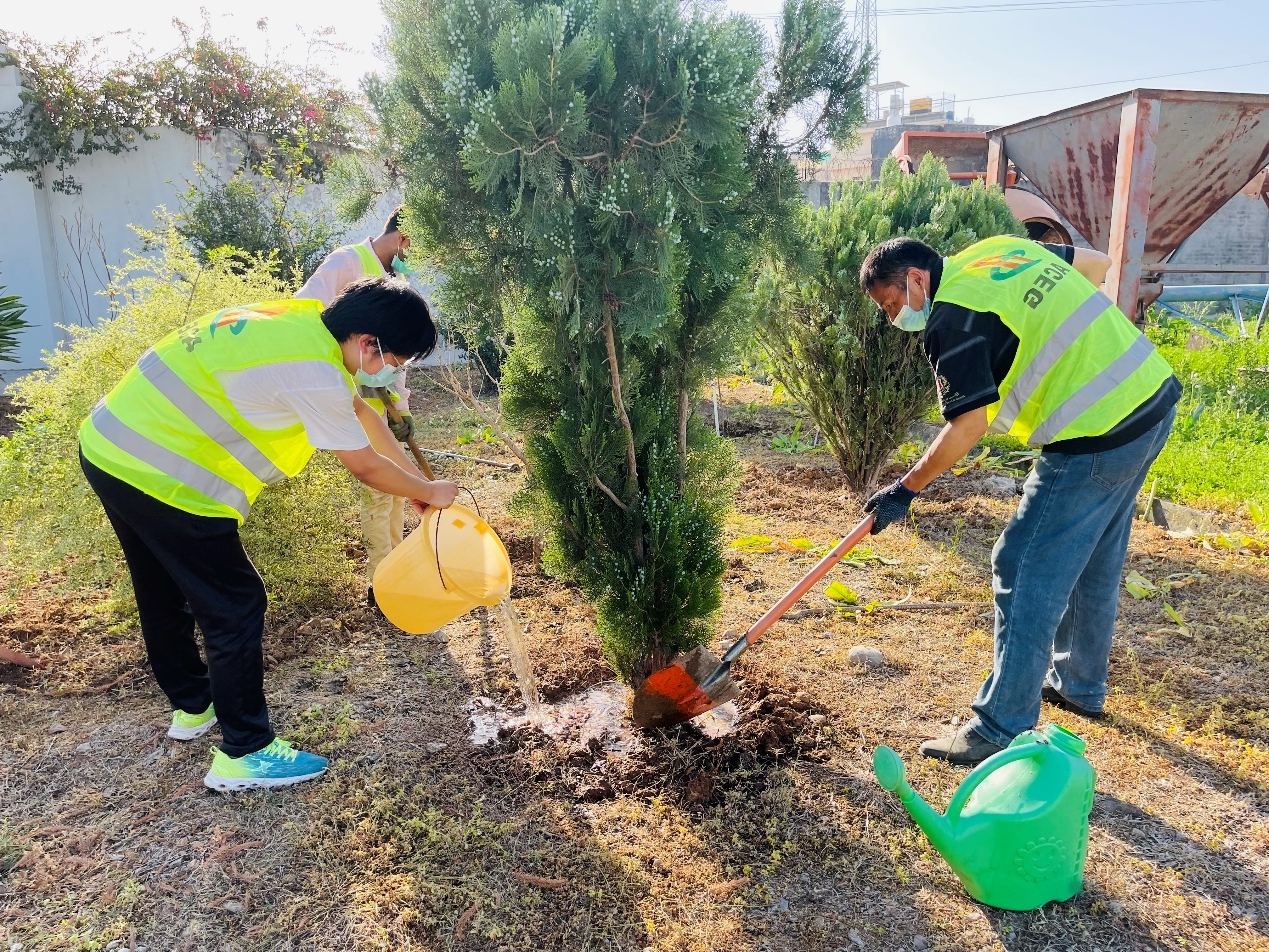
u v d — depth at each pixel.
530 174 2.37
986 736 2.99
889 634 3.96
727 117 2.45
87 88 9.95
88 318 10.66
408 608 2.74
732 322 2.95
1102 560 3.11
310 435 2.56
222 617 2.72
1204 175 7.45
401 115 2.75
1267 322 9.46
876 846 2.62
